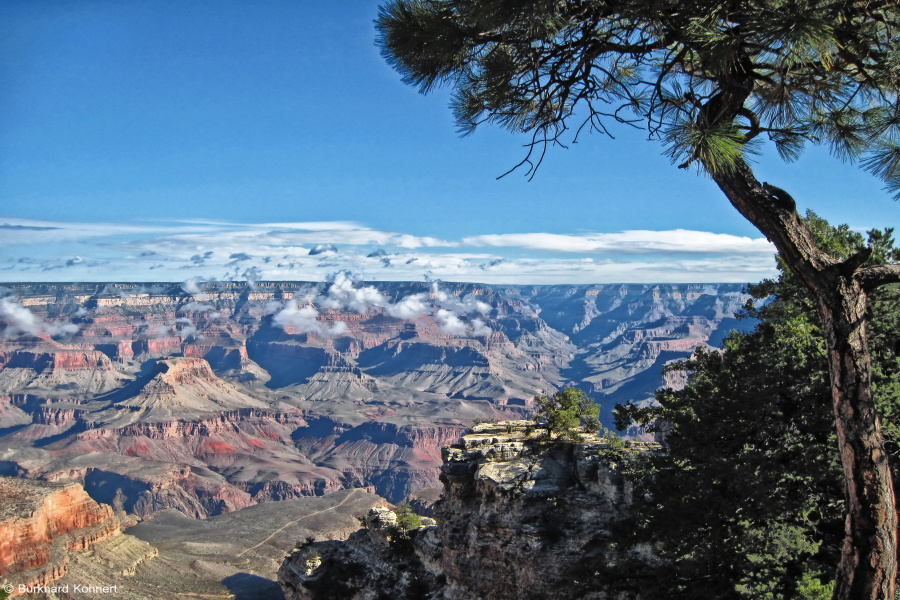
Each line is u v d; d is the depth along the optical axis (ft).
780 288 102.53
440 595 152.76
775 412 74.64
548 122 49.39
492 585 136.87
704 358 93.50
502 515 135.33
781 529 69.36
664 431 134.72
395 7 46.42
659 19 41.16
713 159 38.88
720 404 77.41
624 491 123.95
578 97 48.06
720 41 39.29
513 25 42.34
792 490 70.18
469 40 45.91
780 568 67.87
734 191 43.75
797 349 77.20
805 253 42.37
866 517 41.01
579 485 135.03
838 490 68.69
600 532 126.11
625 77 51.49
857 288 41.93
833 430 69.97
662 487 79.00
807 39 35.94
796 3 36.47
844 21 40.32
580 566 84.48
